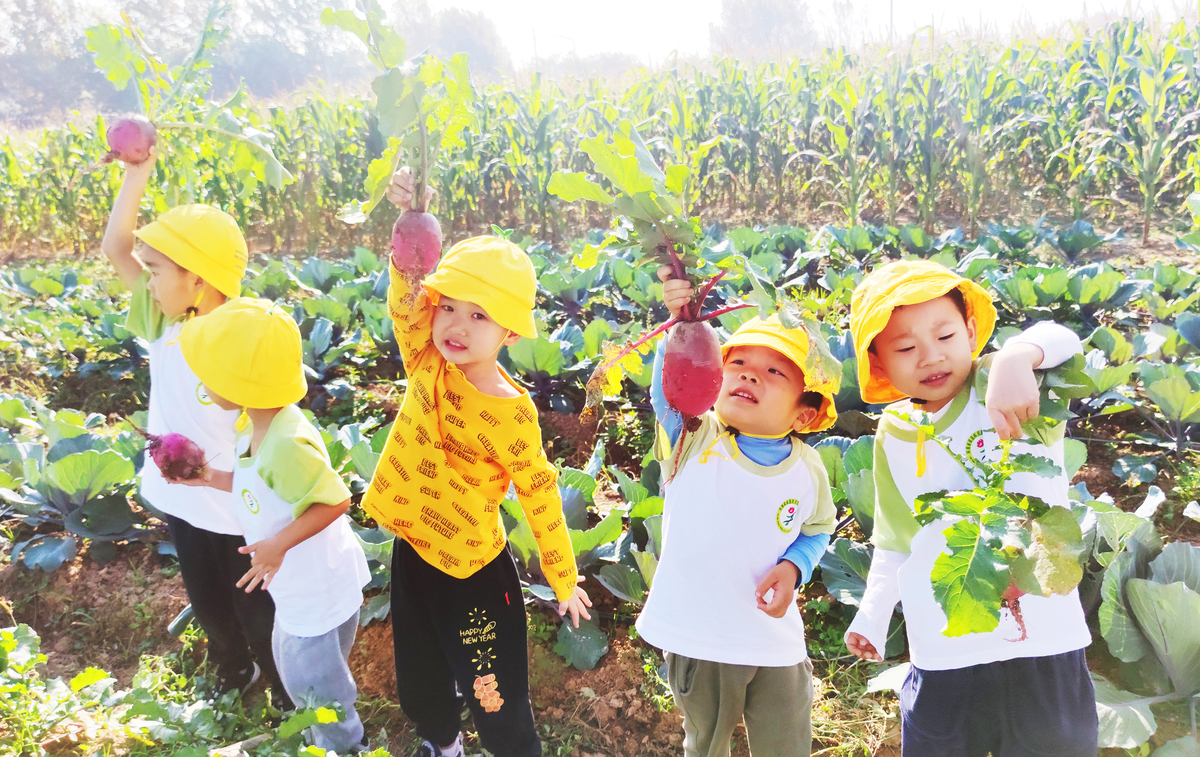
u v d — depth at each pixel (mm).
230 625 2703
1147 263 7883
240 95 3855
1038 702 1814
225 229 2510
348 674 2445
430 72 1812
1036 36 14219
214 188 10438
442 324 1989
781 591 1961
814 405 2055
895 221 10828
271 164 2910
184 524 2510
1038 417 1708
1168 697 2457
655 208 1765
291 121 12305
